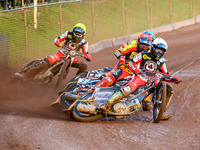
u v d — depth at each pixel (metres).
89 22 41.16
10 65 30.02
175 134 15.41
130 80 17.56
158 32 57.38
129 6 53.44
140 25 53.19
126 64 18.19
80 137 14.24
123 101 17.11
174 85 25.38
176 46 44.75
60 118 17.44
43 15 35.06
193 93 23.16
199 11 74.06
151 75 17.52
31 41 33.09
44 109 19.19
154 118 17.44
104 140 14.13
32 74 21.72
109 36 44.72
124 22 47.88
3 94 21.52
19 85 21.94
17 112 17.92
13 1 40.69
